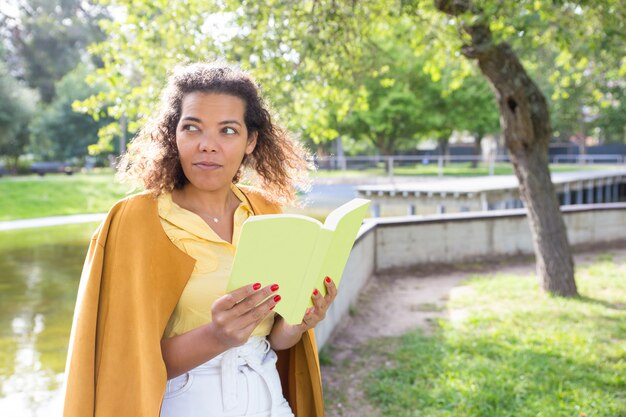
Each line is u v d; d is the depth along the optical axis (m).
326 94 7.14
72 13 50.34
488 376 5.13
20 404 5.67
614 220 13.74
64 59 50.62
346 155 53.62
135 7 6.28
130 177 1.88
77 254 14.37
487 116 34.84
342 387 5.24
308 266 1.60
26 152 44.28
